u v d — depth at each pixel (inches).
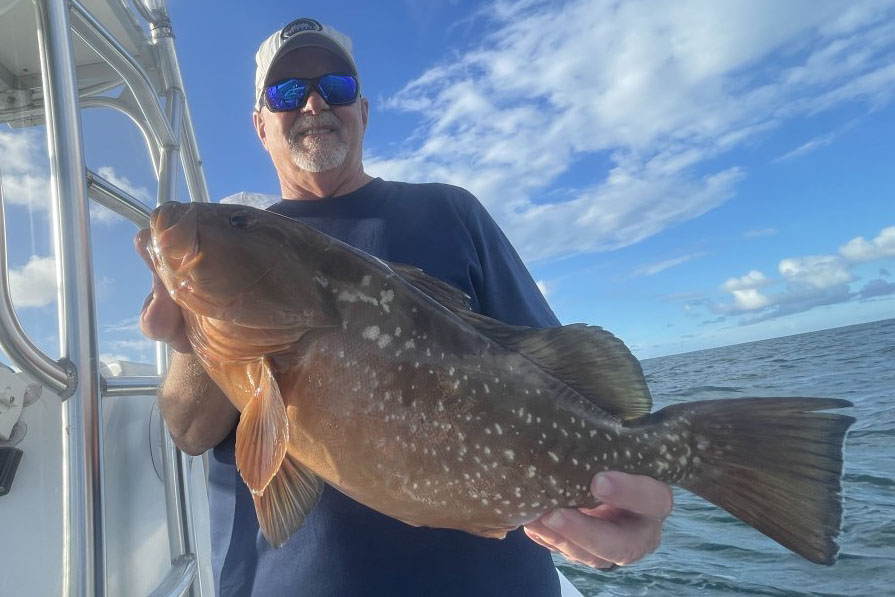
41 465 28.4
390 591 26.0
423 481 23.9
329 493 27.4
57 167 23.6
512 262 35.3
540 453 24.8
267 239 24.4
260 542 28.1
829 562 23.3
